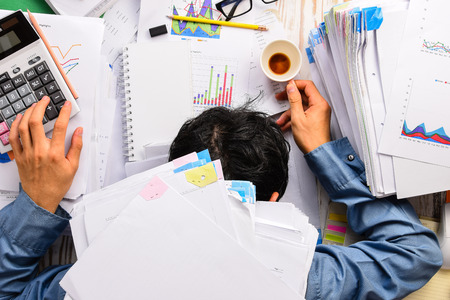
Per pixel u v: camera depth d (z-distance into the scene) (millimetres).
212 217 494
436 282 726
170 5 757
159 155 708
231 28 757
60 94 615
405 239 673
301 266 501
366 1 662
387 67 646
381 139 647
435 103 648
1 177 643
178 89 740
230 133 579
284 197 754
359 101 642
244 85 757
